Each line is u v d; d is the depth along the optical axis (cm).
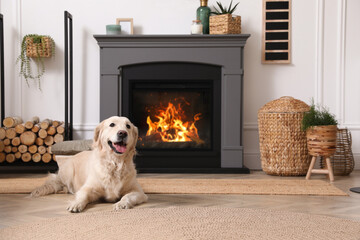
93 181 317
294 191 384
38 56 544
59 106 559
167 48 522
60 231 241
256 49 557
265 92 557
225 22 516
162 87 531
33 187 398
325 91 557
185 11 555
